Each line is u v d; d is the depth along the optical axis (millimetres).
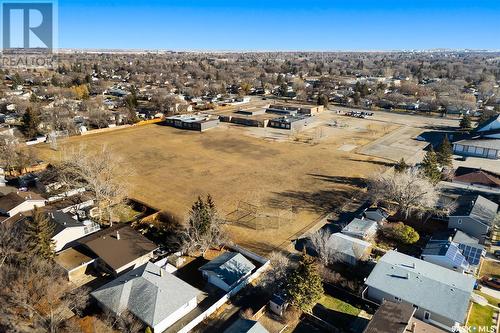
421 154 89250
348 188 68562
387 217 56312
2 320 33719
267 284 40031
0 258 41125
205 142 99312
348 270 44000
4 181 65312
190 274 43344
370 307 37812
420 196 55312
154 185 69500
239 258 43531
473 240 47812
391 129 114312
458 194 64125
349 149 93625
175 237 49125
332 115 136750
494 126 96000
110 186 58031
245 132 110688
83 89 154125
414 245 49375
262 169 78750
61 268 41438
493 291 40344
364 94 165625
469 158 87000
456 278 38969
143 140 100312
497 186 66000
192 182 71188
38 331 32750
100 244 44906
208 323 35938
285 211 59281
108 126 112375
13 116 115562
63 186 61344
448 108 139000
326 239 45500
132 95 139875
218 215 52500
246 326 32625
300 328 35469
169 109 133000
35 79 190875
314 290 36250
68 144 94250
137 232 48688
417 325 34000
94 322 34812
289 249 48656
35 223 41906
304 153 90188
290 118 122750
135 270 40031
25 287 36594
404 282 38406
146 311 34469
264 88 189750
